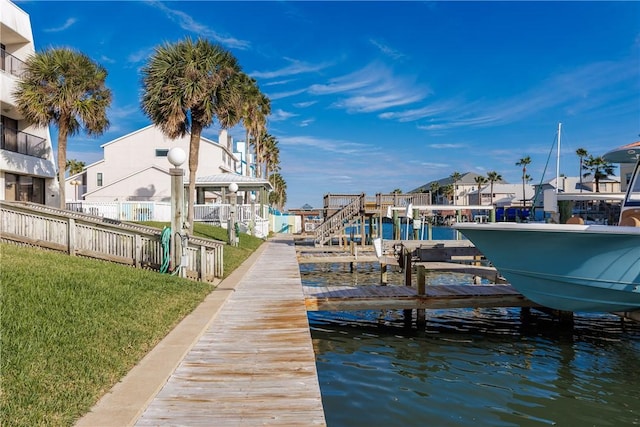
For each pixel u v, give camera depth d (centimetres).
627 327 1047
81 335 496
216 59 1845
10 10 1880
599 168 5253
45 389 377
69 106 1820
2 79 1805
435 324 1090
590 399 631
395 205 2652
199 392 433
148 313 644
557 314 1085
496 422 558
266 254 1873
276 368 500
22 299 552
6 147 1877
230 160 4197
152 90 1811
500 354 849
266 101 4475
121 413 366
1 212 982
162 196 3241
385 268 1836
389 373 738
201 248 1012
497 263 929
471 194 8906
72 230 975
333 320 1132
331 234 2484
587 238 743
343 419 561
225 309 800
